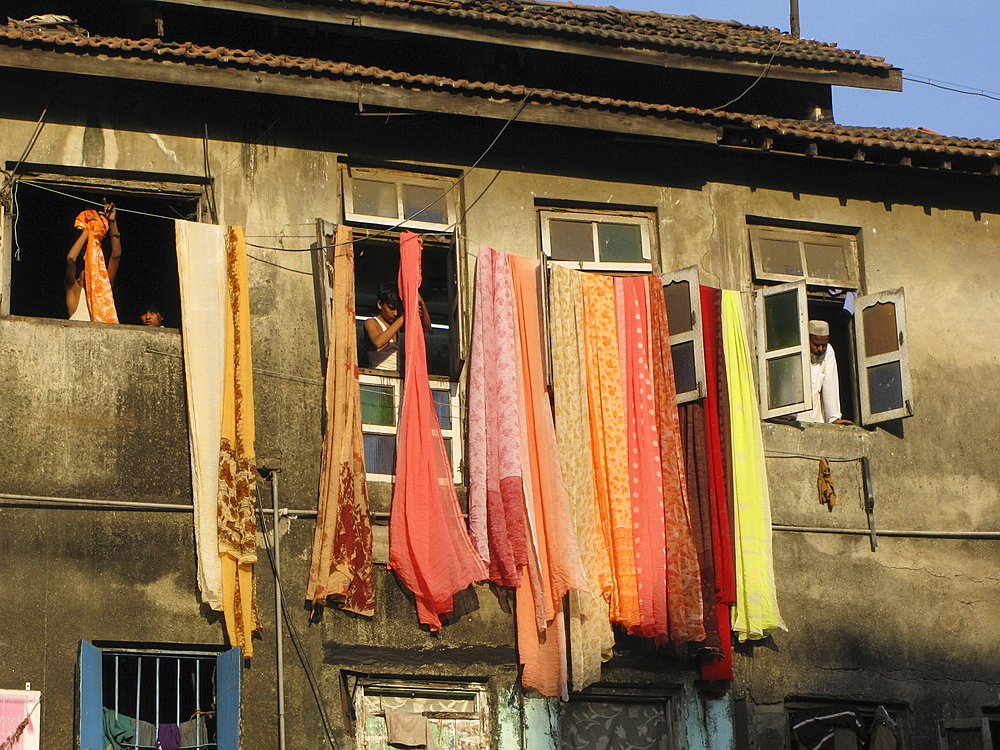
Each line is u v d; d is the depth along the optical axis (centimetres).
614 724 1269
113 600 1163
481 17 1375
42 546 1161
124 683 1226
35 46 1227
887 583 1359
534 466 1267
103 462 1188
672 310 1341
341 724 1188
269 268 1284
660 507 1278
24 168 1260
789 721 1299
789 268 1446
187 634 1170
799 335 1370
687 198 1429
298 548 1216
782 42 1544
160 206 1348
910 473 1400
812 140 1423
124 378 1211
